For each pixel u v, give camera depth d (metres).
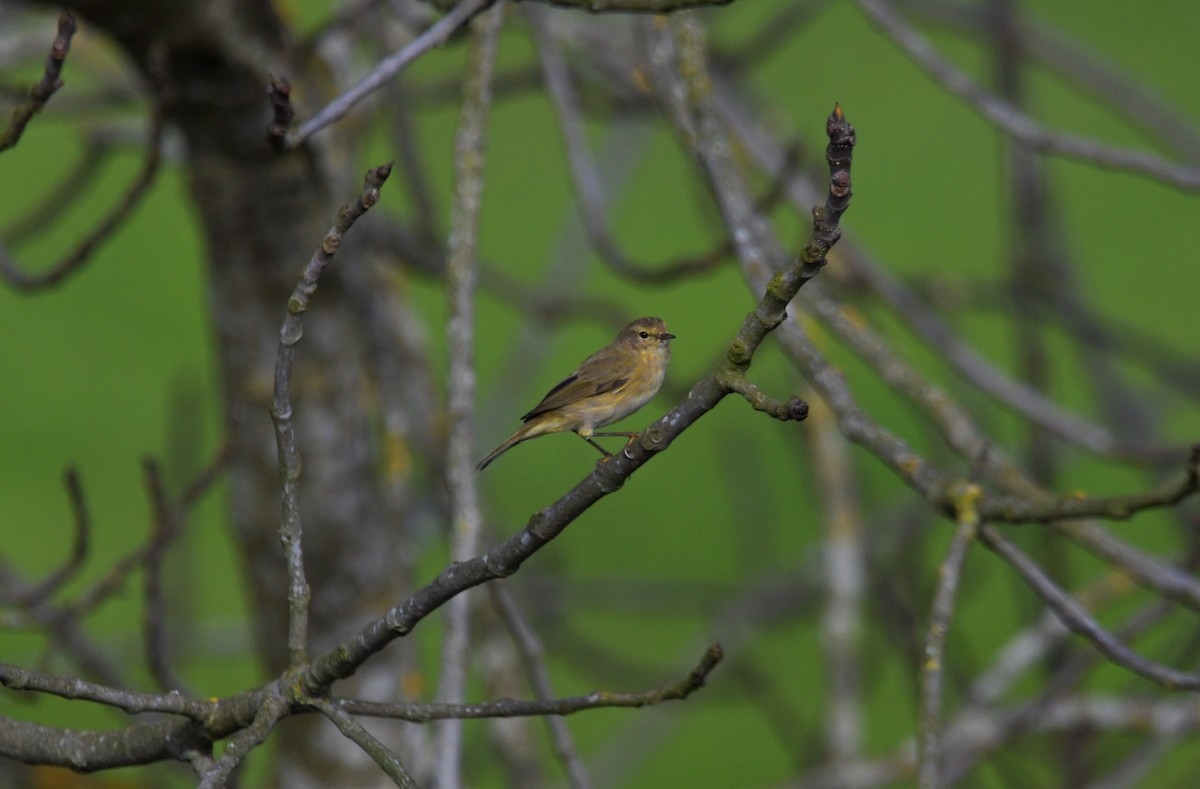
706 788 18.39
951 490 7.38
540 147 28.09
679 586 14.23
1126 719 10.32
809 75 28.77
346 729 5.89
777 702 14.01
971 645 19.03
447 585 5.79
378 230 12.27
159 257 25.88
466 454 8.38
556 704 6.04
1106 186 26.84
